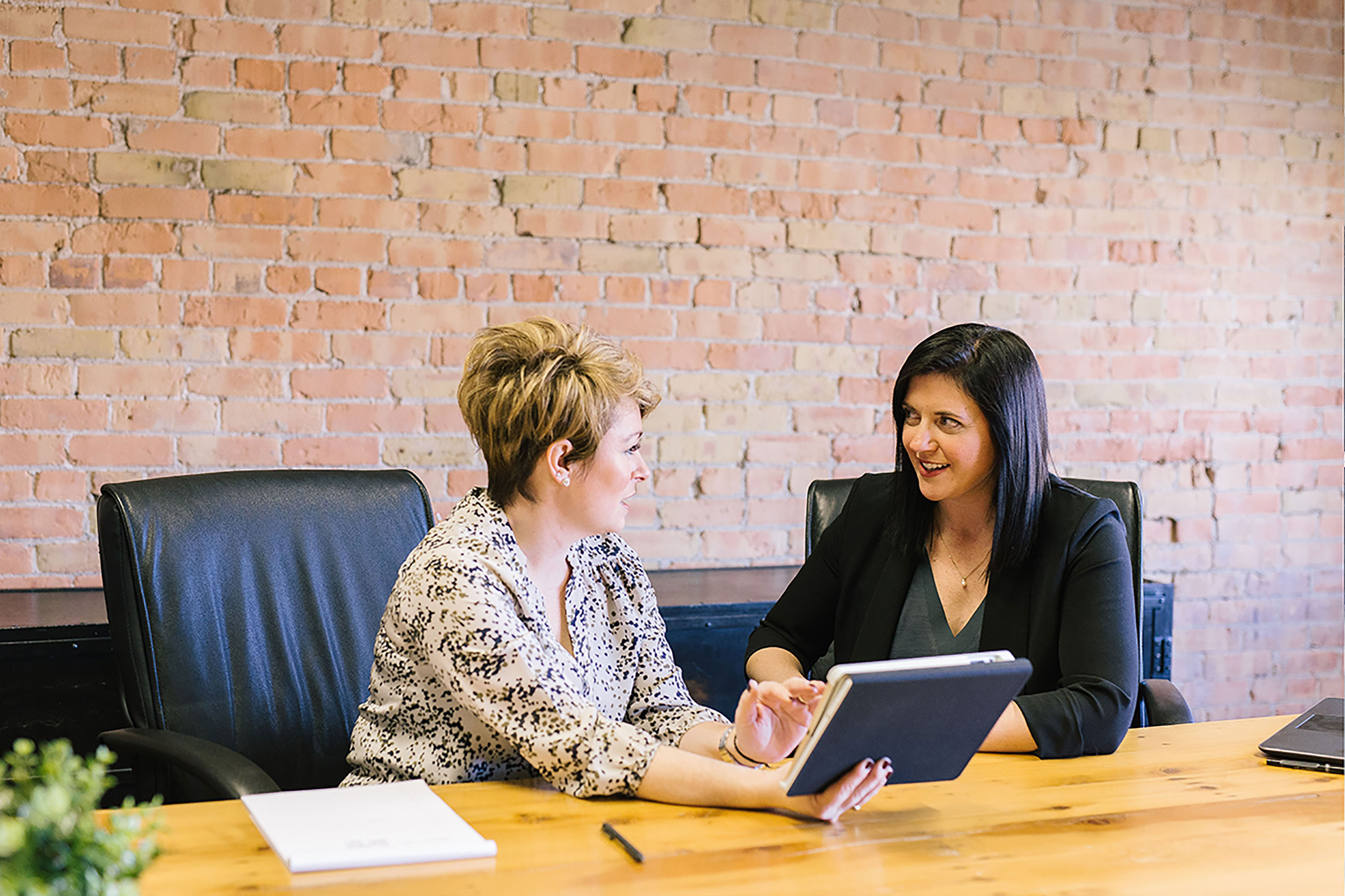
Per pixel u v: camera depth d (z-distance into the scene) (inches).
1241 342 131.1
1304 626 134.6
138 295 101.4
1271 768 57.2
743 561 117.6
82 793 27.7
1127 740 62.2
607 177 112.2
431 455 109.1
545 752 50.8
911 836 47.2
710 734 56.8
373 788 50.8
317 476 71.5
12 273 98.8
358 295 106.6
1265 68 130.6
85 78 99.5
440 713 55.5
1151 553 129.0
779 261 117.1
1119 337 127.1
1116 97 126.0
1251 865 44.8
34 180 98.9
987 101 122.0
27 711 81.8
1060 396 125.6
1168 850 46.2
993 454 67.1
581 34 110.8
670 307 114.5
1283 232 132.2
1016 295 124.0
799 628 76.4
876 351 120.3
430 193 107.8
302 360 105.5
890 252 120.1
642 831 47.0
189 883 41.0
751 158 115.8
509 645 51.6
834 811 48.1
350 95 105.3
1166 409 128.9
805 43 116.7
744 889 41.6
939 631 70.7
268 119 103.7
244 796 49.9
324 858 42.3
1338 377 134.8
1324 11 132.3
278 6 103.3
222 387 103.7
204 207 102.6
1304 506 134.1
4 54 97.8
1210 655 131.5
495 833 46.6
